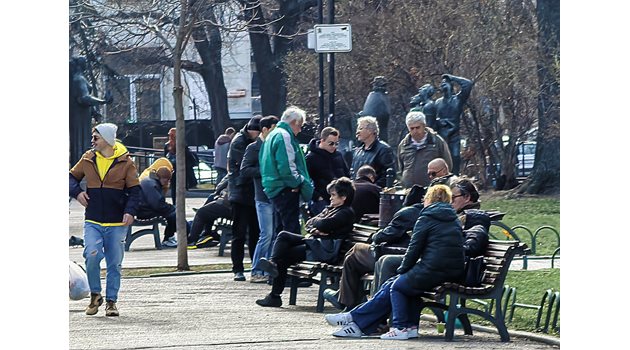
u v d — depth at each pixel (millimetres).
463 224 23031
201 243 44156
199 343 21266
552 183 65312
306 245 27344
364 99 72875
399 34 69938
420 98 47375
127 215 25547
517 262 35031
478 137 67750
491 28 68625
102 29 73812
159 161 44281
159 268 36594
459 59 68812
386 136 45625
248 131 32094
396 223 23891
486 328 23016
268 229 31703
